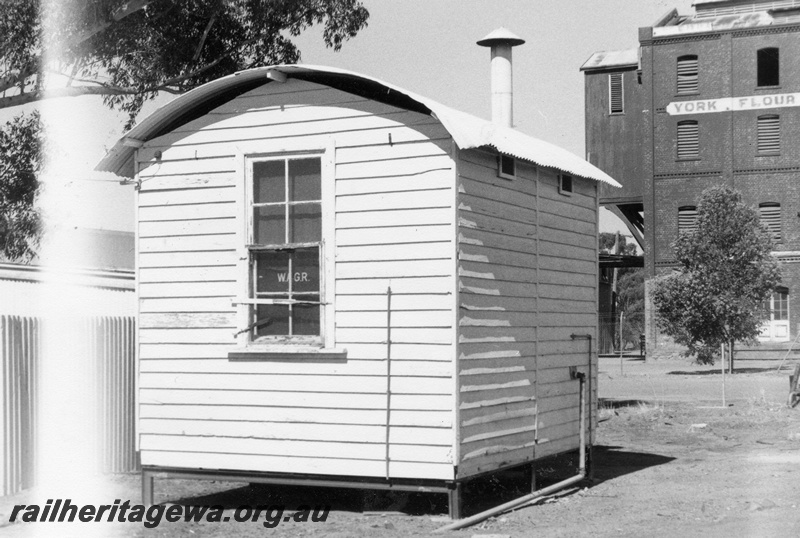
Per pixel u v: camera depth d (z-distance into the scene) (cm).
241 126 1068
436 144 976
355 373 998
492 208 1050
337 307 1009
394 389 981
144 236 1105
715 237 3312
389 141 995
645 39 4569
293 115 1043
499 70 1634
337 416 1005
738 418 1994
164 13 2061
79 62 2028
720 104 4478
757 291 3322
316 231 1032
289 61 2231
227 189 1071
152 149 1105
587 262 1312
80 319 1282
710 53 4500
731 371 3441
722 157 4469
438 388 963
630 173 4759
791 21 4397
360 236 1003
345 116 1019
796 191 4375
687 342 3359
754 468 1365
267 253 1052
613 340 6034
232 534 963
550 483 1277
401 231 986
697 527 955
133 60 2134
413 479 975
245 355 1049
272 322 1050
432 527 977
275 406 1034
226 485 1269
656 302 3381
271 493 1208
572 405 1249
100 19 1927
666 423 1941
